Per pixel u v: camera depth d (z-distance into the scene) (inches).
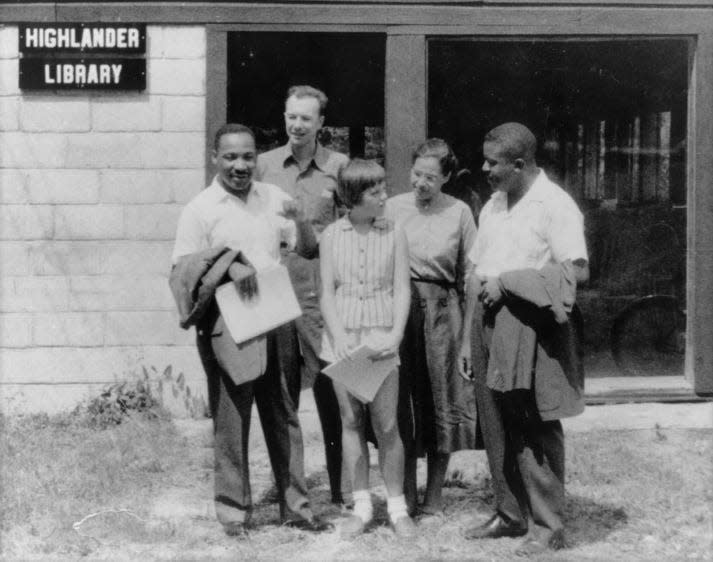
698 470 227.1
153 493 211.6
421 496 208.2
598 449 242.2
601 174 366.6
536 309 164.1
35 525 190.1
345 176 176.9
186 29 274.1
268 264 179.5
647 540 181.2
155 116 274.8
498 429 176.2
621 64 353.4
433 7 275.3
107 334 277.7
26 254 276.4
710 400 287.4
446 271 189.0
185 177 276.1
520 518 179.0
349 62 366.9
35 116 274.5
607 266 354.3
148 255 277.3
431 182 185.9
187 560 170.7
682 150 334.6
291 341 184.5
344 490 199.8
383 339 177.3
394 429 181.2
